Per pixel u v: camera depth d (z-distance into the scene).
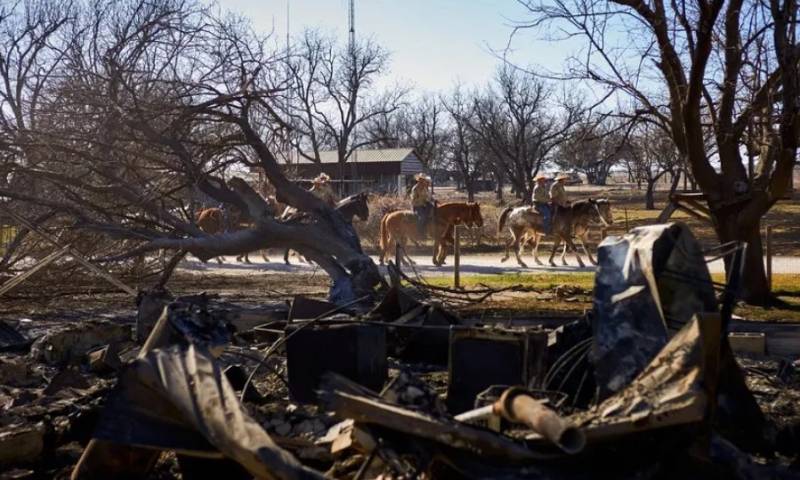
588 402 7.28
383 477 5.23
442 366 10.97
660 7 15.39
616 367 6.20
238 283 22.12
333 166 61.03
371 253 33.03
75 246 16.25
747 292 16.61
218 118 15.51
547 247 35.25
